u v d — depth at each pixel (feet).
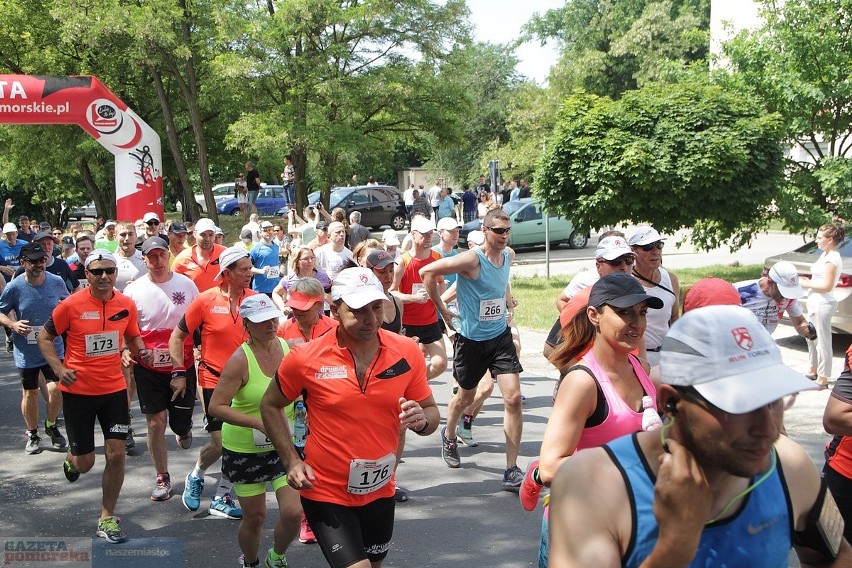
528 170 115.34
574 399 10.02
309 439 12.14
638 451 6.08
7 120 66.28
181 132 103.09
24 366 24.72
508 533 17.92
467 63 87.20
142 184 70.23
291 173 83.15
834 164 50.49
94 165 108.99
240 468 14.79
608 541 5.94
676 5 155.63
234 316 19.26
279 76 81.05
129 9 78.64
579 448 10.28
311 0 75.10
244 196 99.60
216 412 14.64
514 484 20.53
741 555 6.04
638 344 10.28
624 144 47.16
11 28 94.94
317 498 11.93
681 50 132.36
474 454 23.81
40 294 24.79
